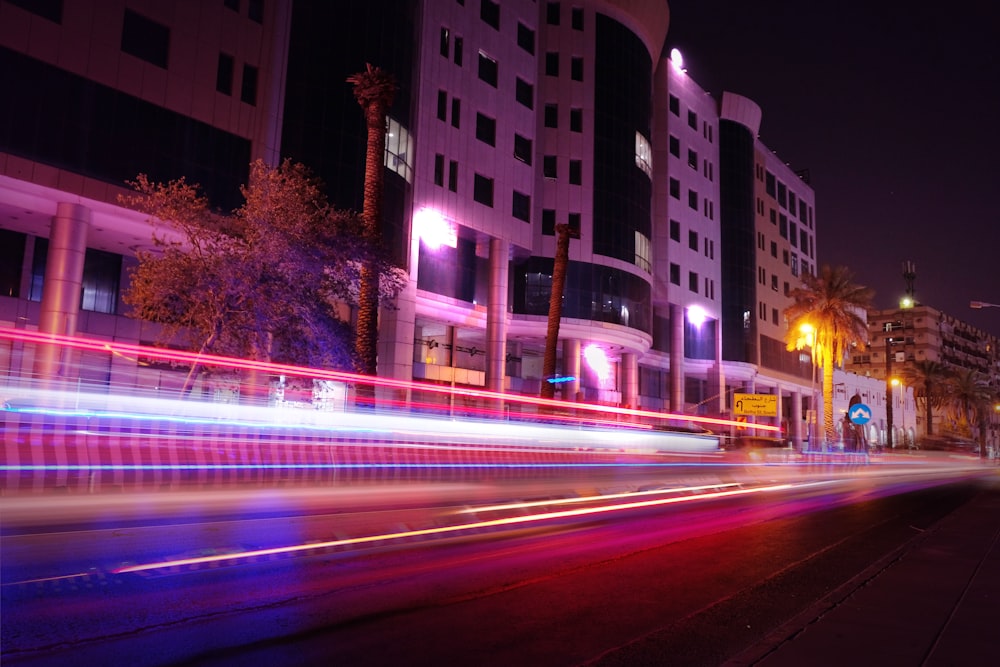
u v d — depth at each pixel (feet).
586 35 173.37
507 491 49.26
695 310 222.69
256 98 106.52
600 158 170.50
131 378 84.99
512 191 157.48
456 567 24.29
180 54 97.81
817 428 191.42
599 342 169.99
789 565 26.12
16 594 18.72
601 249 167.63
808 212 301.84
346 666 14.35
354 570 23.15
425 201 136.05
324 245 72.49
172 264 67.92
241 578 21.42
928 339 433.89
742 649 15.70
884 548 30.32
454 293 146.20
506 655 15.20
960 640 14.99
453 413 93.50
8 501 33.53
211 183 99.86
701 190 229.86
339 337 74.13
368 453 67.72
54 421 57.41
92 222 92.22
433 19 140.77
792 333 200.34
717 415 228.84
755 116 250.37
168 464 50.65
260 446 61.26
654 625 17.75
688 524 37.83
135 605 18.22
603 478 65.77
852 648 14.47
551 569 24.52
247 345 69.15
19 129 82.58
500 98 155.63
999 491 68.03
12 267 97.76
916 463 164.14
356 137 115.34
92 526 28.43
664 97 215.31
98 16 89.92
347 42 116.67
